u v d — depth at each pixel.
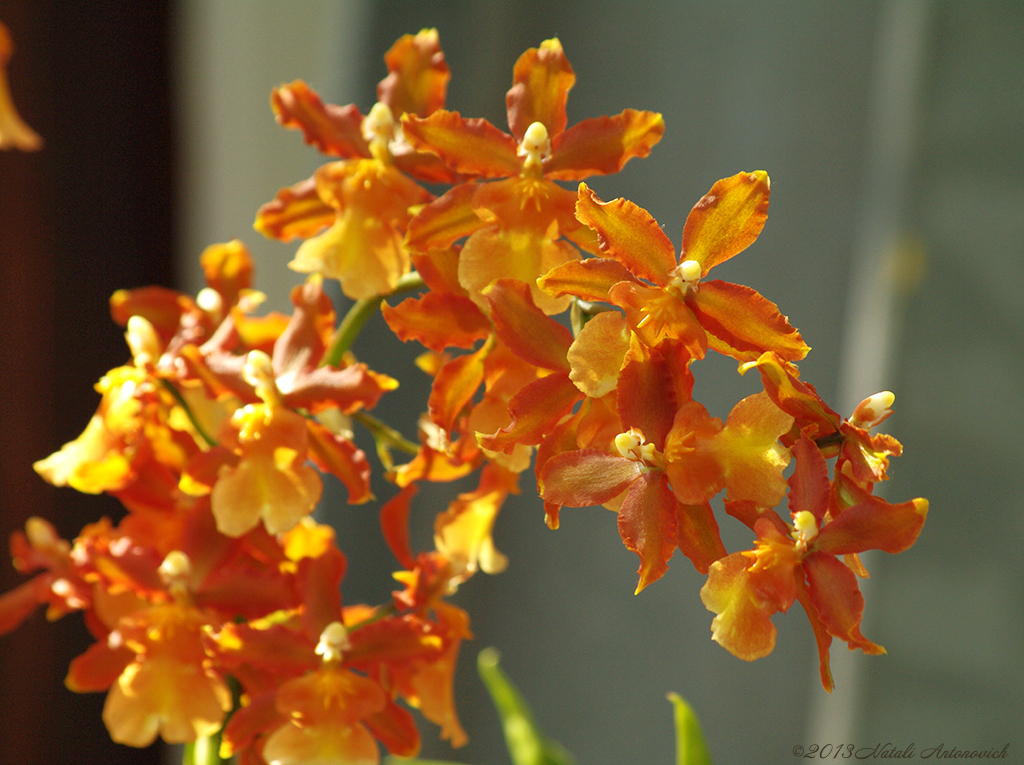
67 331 1.14
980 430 1.22
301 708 0.67
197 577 0.68
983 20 1.16
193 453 0.70
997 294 1.19
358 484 0.68
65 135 1.10
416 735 0.68
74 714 1.18
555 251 0.66
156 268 1.20
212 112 1.21
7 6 1.04
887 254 1.23
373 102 1.12
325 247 0.68
